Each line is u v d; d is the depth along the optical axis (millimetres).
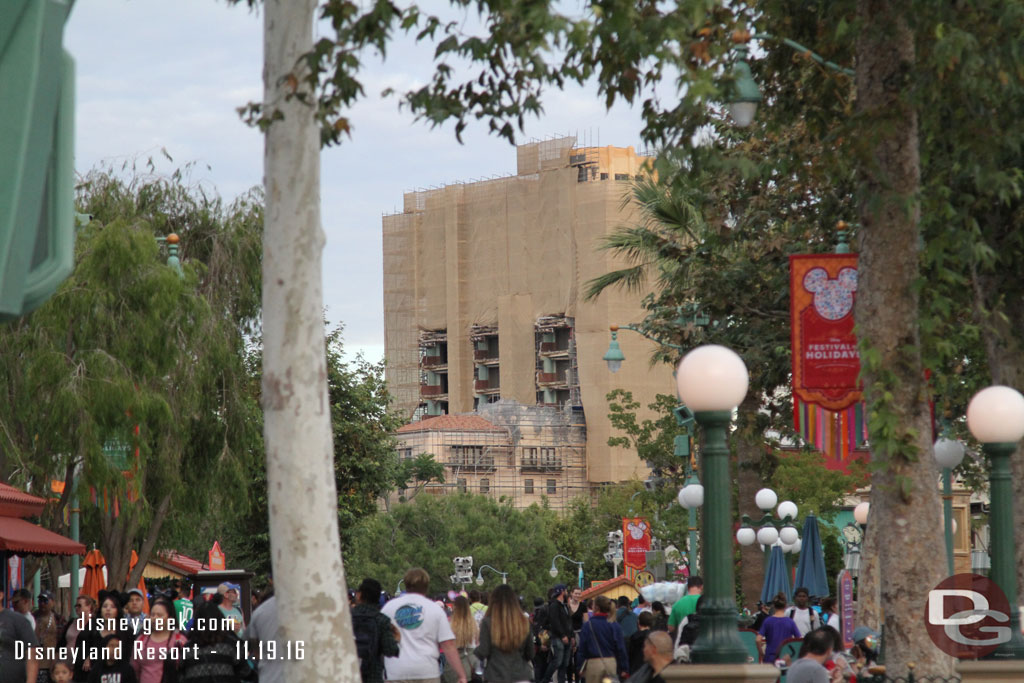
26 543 25469
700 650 10656
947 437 25953
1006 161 18922
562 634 26750
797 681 12883
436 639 15102
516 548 114938
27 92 7223
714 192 29188
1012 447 14320
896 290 16062
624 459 147125
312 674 10453
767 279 30031
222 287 38812
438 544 113688
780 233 29594
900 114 15820
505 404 152625
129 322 30781
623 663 21797
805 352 17562
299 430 10672
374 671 13969
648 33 12648
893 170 16281
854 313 16609
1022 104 16516
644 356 146500
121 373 30031
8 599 28844
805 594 25031
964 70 15492
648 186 34094
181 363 32375
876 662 18062
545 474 150000
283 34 11211
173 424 31281
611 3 12734
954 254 17906
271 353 10781
